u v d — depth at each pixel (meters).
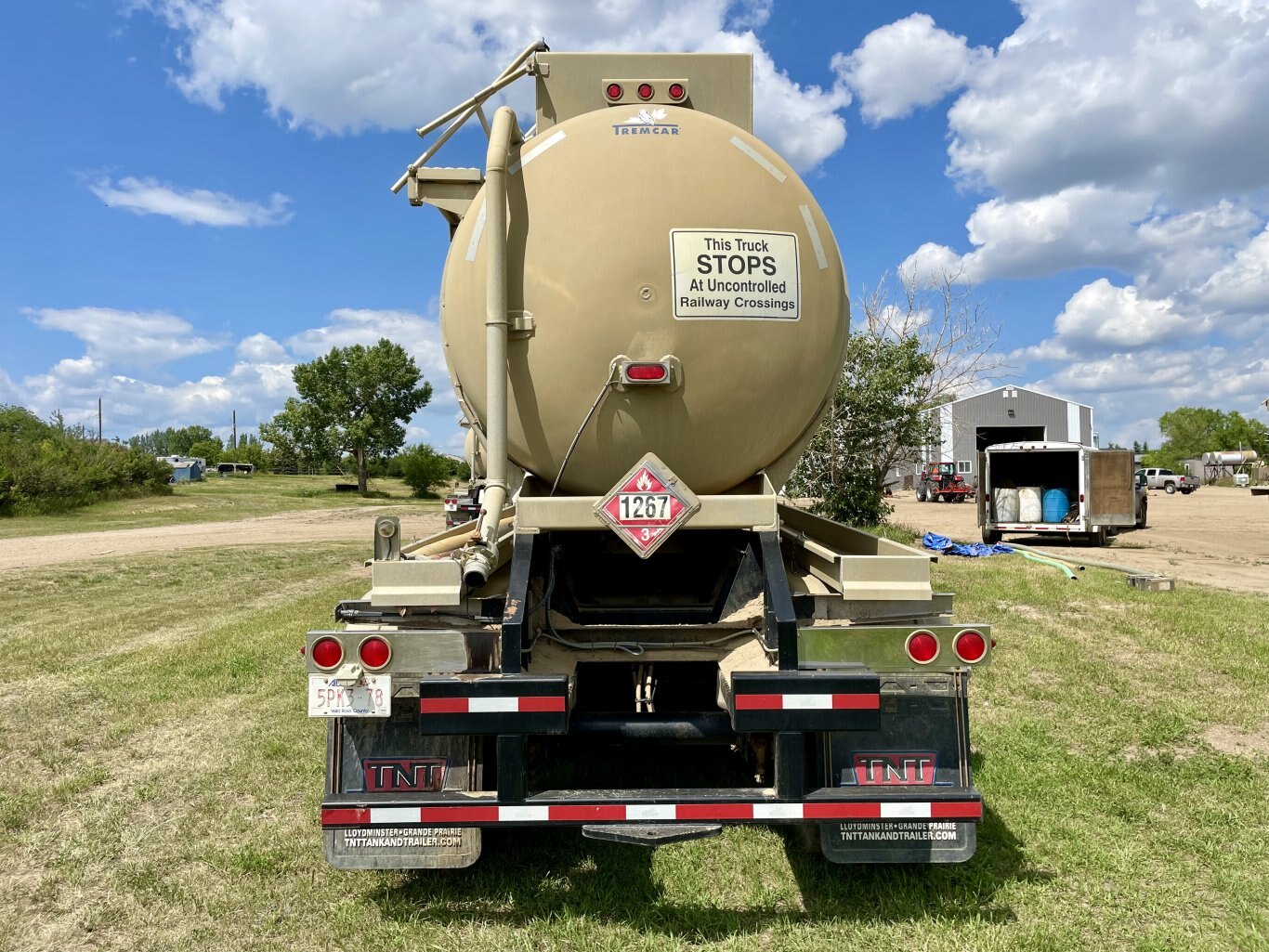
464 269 3.70
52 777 4.48
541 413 3.51
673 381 3.40
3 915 3.14
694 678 3.90
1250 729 4.98
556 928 2.98
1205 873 3.33
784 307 3.53
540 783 4.12
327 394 53.38
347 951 2.86
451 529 4.45
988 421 46.91
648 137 3.56
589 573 4.23
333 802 2.93
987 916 3.04
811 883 3.29
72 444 34.16
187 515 29.11
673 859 3.50
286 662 6.87
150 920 3.09
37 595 10.85
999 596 9.23
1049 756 4.52
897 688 2.99
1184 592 9.55
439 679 2.85
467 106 4.21
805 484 15.00
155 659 7.02
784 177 3.68
